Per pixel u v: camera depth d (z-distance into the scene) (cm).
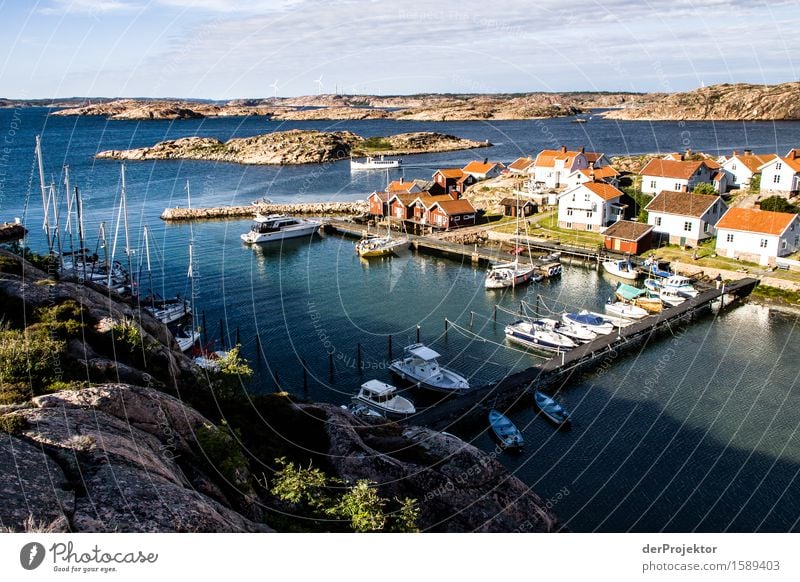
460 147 17275
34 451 1434
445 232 7975
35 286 2805
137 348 2567
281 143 16112
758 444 3130
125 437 1652
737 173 8275
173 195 11094
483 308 5381
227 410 2497
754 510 2645
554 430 3338
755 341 4472
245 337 4744
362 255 7244
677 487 2811
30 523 1213
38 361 2047
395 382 3969
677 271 5956
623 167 9881
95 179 12650
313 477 2031
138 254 7269
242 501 1781
